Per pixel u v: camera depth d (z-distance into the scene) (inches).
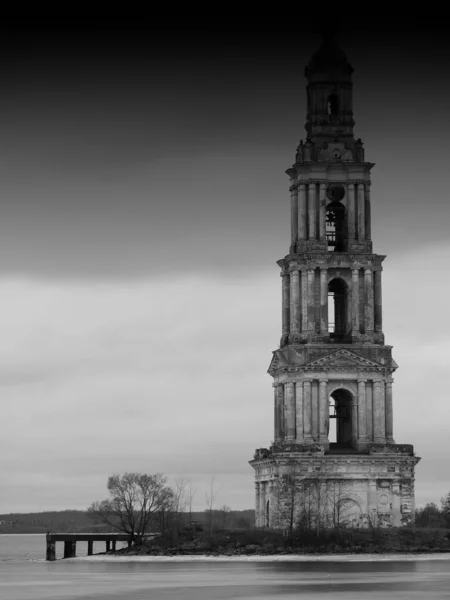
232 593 7204.7
